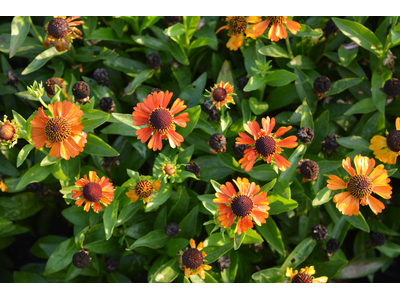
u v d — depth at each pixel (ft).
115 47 2.90
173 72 2.78
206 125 2.56
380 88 2.62
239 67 2.89
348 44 2.76
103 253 2.63
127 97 2.79
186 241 2.49
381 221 2.77
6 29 2.88
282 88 2.72
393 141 2.43
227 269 2.58
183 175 2.42
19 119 2.39
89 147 2.44
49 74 2.87
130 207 2.48
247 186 2.31
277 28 2.58
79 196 2.37
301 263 2.67
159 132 2.34
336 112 2.74
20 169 2.73
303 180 2.46
